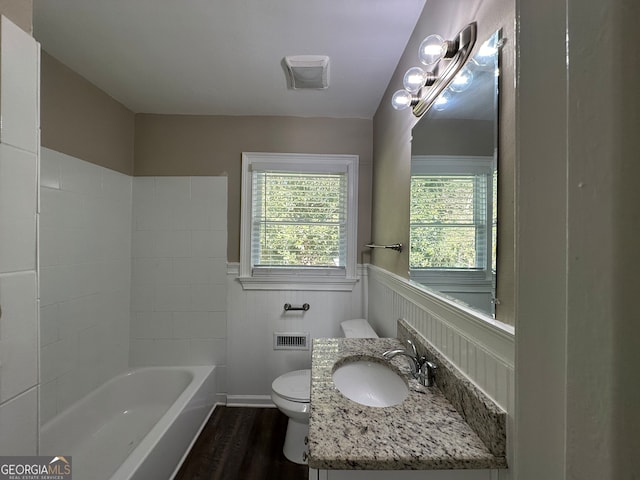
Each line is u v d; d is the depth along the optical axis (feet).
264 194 7.66
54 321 5.43
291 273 7.59
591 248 0.70
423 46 3.22
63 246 5.60
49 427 5.26
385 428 2.55
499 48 2.43
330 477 2.36
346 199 7.69
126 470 4.10
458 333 2.97
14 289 2.44
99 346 6.52
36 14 4.38
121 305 7.21
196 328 7.57
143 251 7.55
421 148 4.02
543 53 0.87
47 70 5.28
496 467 2.23
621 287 0.65
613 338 0.66
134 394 7.18
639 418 0.63
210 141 7.63
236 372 7.61
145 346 7.53
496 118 2.44
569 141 0.75
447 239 3.22
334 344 4.55
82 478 5.22
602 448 0.68
